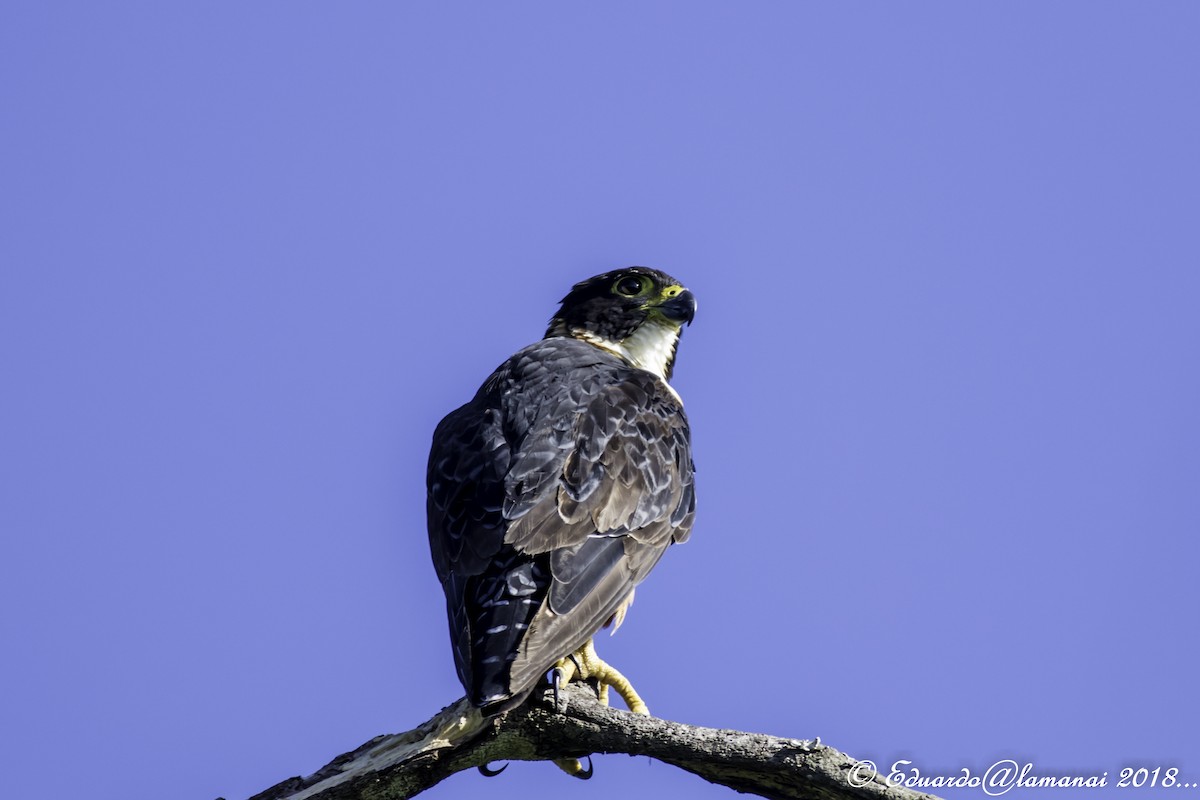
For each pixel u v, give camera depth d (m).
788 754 9.66
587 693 10.39
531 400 12.55
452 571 11.25
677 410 13.31
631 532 11.79
